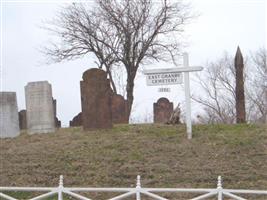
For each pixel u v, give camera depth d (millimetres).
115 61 35219
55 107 23188
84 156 14922
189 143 15383
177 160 14273
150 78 15992
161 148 15102
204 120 39438
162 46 35938
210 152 14617
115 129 17359
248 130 16359
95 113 17422
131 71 34688
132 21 34750
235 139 15422
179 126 17656
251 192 10031
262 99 43562
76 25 39781
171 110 23109
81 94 17547
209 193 10117
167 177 13352
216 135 15914
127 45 34562
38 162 14750
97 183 13398
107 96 17422
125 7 35219
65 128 19016
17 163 14805
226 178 13062
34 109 18031
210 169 13602
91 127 17422
